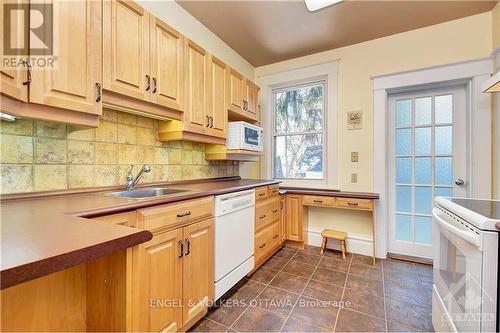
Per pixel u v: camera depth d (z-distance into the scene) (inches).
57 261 19.0
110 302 27.9
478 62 87.6
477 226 37.3
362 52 109.4
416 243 103.8
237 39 107.1
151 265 47.2
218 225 67.3
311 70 121.5
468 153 92.6
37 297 28.0
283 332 57.1
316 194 109.3
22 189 47.6
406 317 62.6
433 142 100.9
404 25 95.7
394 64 102.7
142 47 58.8
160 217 49.3
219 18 91.8
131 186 66.1
